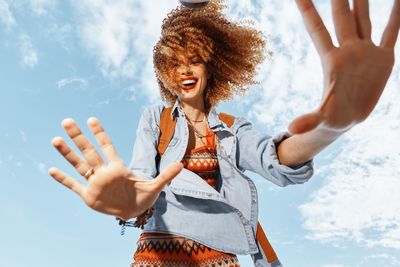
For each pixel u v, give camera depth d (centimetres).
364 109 133
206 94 245
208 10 257
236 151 223
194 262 199
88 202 146
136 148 218
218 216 208
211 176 219
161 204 207
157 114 229
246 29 255
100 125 144
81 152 143
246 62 252
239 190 216
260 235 214
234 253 205
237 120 233
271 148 174
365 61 130
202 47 230
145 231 205
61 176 146
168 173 144
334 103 129
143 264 199
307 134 156
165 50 230
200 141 225
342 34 132
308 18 134
